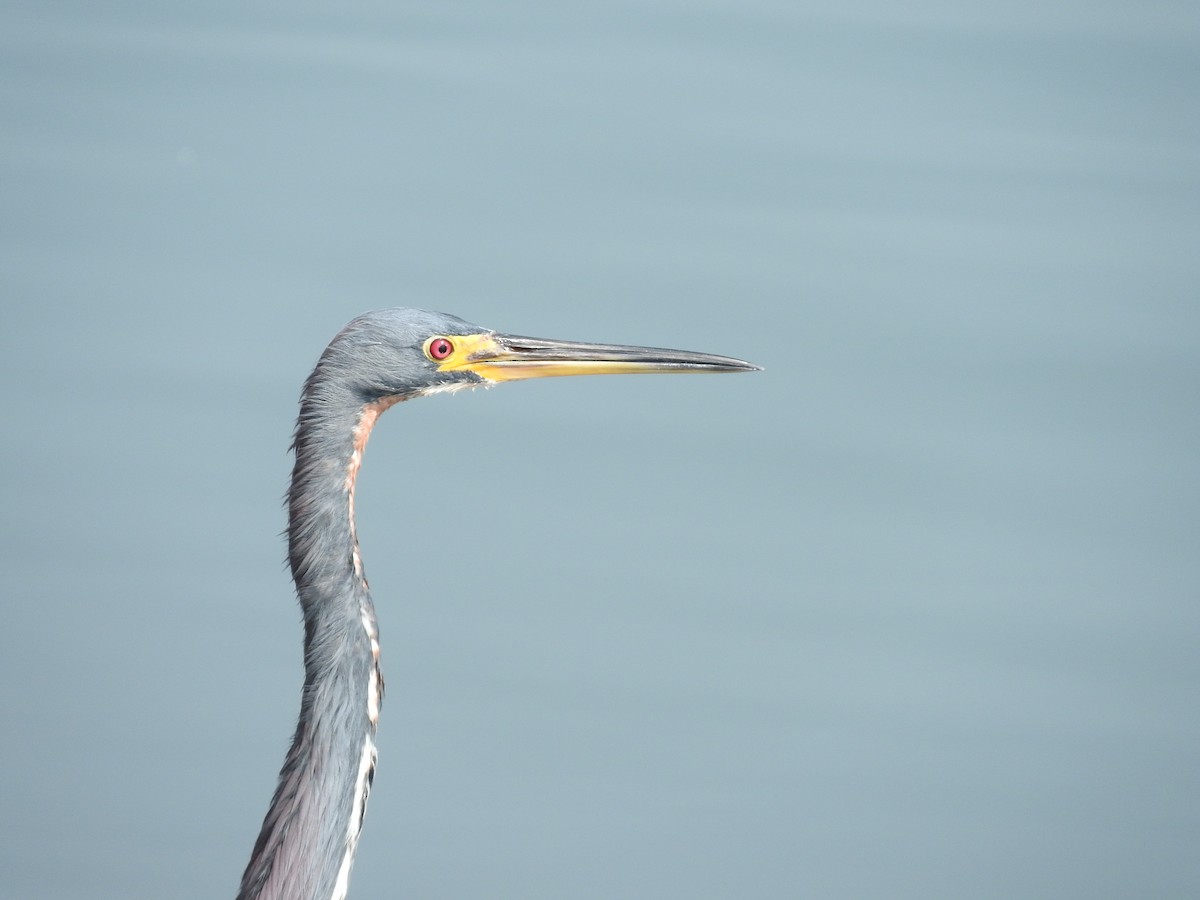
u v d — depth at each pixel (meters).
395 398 11.73
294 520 11.03
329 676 10.67
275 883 10.45
